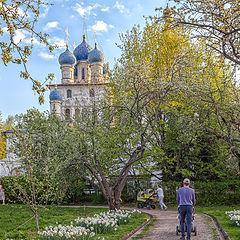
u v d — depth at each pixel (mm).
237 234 8188
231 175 23234
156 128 21812
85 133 15953
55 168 12023
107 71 21984
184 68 17234
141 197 20156
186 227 8641
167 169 23641
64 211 17969
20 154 11633
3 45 7016
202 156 23125
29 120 15922
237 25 13672
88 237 7820
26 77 6777
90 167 16062
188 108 20406
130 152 19062
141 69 16422
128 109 15750
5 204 22500
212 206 20203
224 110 18219
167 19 14148
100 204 23766
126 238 8773
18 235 9695
